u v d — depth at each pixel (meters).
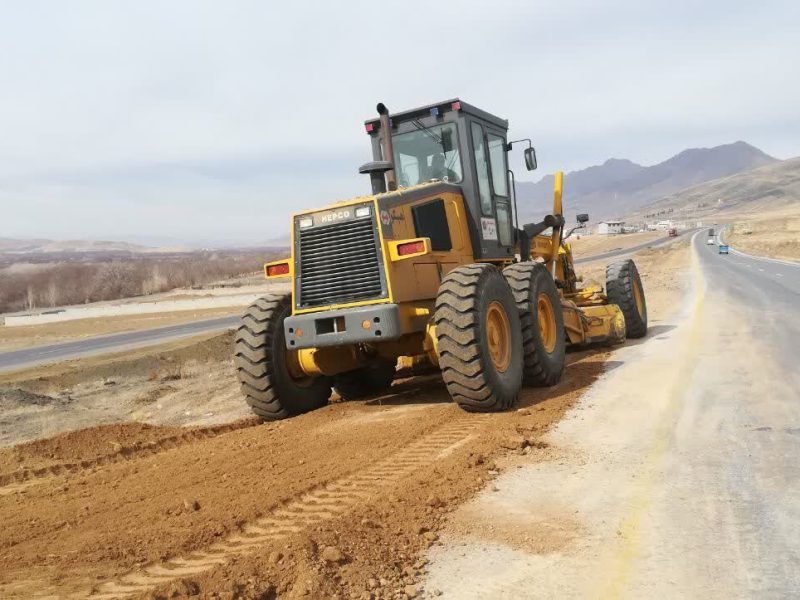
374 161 8.50
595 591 3.22
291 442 6.57
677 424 6.00
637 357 9.90
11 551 4.22
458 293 6.89
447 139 8.55
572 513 4.18
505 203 9.51
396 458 5.59
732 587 3.18
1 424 9.53
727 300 18.55
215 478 5.55
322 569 3.45
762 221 170.25
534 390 8.21
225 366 15.20
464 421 6.76
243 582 3.38
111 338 29.84
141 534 4.28
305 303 7.29
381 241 6.94
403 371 10.91
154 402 11.41
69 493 5.64
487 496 4.55
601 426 6.13
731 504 4.14
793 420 5.86
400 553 3.74
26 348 28.56
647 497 4.34
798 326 12.08
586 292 12.20
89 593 3.42
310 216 7.31
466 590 3.30
